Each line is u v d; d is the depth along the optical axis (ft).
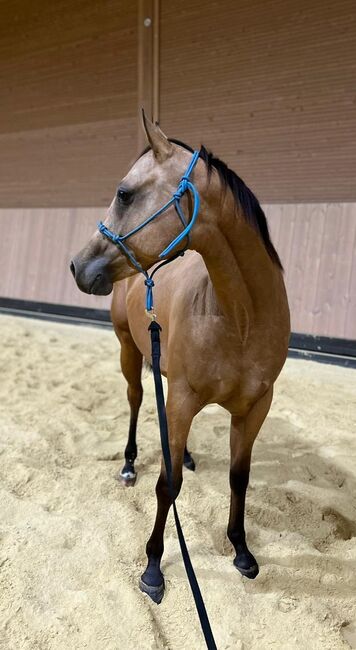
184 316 4.61
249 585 5.08
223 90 15.29
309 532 6.04
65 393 10.19
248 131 15.03
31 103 19.54
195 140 16.12
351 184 13.53
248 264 4.27
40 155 19.66
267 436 8.52
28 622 4.43
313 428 8.84
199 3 15.25
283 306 4.69
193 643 4.35
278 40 14.07
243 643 4.31
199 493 6.60
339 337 12.84
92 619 4.45
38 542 5.45
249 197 4.26
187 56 15.79
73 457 7.59
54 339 14.82
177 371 4.67
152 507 6.32
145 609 4.59
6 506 6.13
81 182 18.69
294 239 14.01
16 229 19.84
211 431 8.63
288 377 11.64
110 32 17.07
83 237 17.92
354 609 4.82
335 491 6.85
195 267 5.00
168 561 5.32
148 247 4.05
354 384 11.26
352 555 5.59
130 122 17.15
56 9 18.19
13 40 19.52
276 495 6.62
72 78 18.28
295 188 14.47
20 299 18.98
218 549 5.70
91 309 17.12
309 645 4.33
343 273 13.04
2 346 13.61
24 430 8.32
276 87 14.32
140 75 16.57
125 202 4.07
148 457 7.64
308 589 5.04
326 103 13.58
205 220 4.09
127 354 7.17
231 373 4.53
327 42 13.32
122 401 10.00
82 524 5.88
